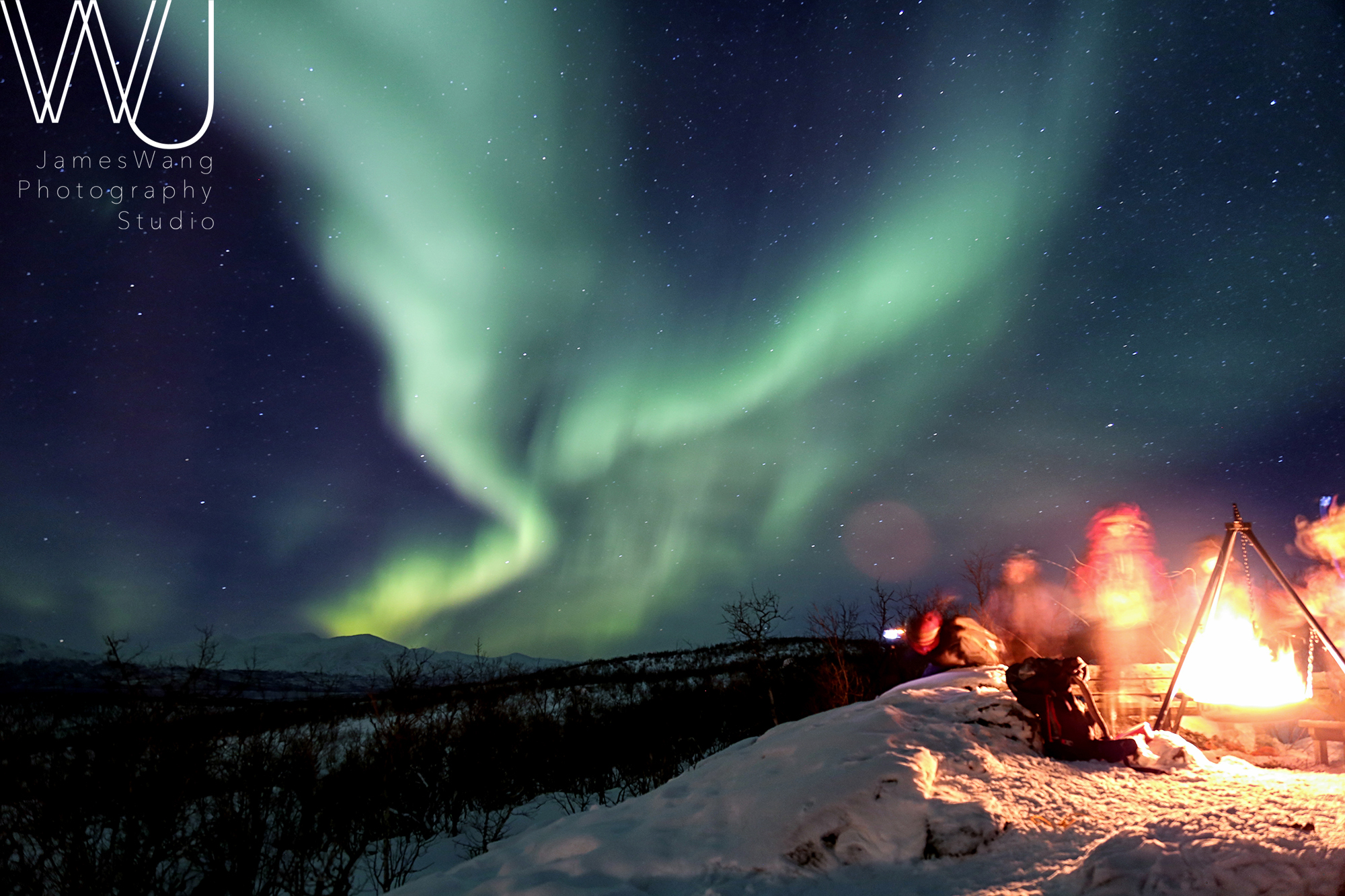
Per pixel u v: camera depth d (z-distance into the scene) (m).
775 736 5.18
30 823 6.13
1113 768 4.39
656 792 4.70
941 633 6.63
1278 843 2.85
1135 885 2.76
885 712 4.66
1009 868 3.27
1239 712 5.08
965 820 3.55
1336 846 2.70
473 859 4.52
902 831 3.55
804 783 3.93
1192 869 2.76
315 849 6.86
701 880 3.59
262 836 6.64
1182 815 3.41
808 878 3.49
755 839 3.73
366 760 8.11
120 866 6.19
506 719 9.95
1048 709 4.62
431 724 9.05
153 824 6.35
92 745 6.21
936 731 4.46
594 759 10.01
